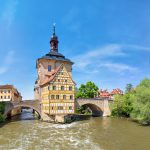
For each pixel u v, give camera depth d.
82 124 50.84
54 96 55.53
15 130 41.34
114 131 39.69
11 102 57.88
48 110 54.78
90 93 84.38
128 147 26.92
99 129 42.34
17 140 31.61
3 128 44.16
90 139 32.00
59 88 56.34
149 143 29.12
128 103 68.56
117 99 71.12
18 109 95.38
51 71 67.12
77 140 31.33
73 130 41.16
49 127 45.56
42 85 61.62
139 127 44.94
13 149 26.12
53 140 31.44
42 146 27.70
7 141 30.94
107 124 50.47
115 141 30.44
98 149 25.78
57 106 55.66
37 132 38.88
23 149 26.16
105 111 73.06
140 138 32.59
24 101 59.47
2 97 98.19
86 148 26.33
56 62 68.06
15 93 112.88
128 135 35.28
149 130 40.59
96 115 76.44
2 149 26.20
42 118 60.34
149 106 48.12
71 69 70.81
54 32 72.00
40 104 61.94
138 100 51.53
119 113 71.44
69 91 57.66
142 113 48.66
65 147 27.02
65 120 53.81
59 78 56.59
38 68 71.50
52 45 71.25
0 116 54.00
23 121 57.81
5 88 98.38
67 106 57.00
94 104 70.88
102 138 32.72
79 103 67.69
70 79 58.09
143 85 57.47
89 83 85.12
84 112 83.12
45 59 66.19
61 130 41.12
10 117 70.12
